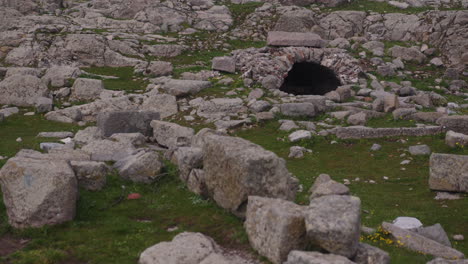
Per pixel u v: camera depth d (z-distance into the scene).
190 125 20.72
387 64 30.33
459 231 10.99
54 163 9.70
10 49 30.36
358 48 32.53
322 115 21.64
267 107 21.69
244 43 34.75
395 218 11.40
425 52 32.50
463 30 32.62
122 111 18.02
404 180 14.59
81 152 12.86
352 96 24.83
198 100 23.05
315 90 32.75
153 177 11.91
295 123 20.06
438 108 23.20
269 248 7.67
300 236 7.55
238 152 9.38
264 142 18.69
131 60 29.92
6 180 9.23
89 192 10.90
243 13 38.94
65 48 30.33
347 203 7.82
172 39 33.69
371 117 21.06
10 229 9.07
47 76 25.88
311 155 17.16
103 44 30.78
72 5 41.38
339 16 36.69
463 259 8.57
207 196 10.80
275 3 40.50
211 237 8.84
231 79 25.69
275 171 9.15
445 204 12.52
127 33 33.91
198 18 37.62
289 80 34.31
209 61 30.84
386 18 36.22
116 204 10.61
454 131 18.36
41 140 16.83
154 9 37.44
